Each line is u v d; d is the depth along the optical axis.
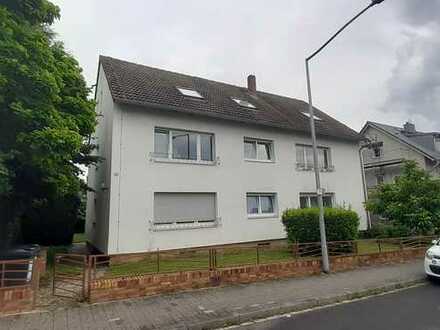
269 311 6.35
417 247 12.53
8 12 7.30
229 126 14.41
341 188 18.06
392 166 25.59
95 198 15.03
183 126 13.12
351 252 10.83
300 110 20.03
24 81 7.42
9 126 7.72
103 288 6.70
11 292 5.99
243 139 14.80
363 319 6.02
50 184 10.02
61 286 7.66
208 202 13.43
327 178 17.55
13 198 10.56
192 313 6.09
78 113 10.35
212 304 6.60
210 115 13.40
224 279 8.05
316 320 6.00
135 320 5.73
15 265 6.99
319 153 17.94
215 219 13.45
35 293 6.19
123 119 11.83
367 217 18.83
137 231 11.48
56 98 7.97
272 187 15.24
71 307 6.31
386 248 12.41
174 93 14.10
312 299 6.97
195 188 12.99
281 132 16.09
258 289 7.73
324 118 20.45
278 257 11.03
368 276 9.16
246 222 14.13
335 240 11.54
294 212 12.30
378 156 27.20
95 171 15.35
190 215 12.88
